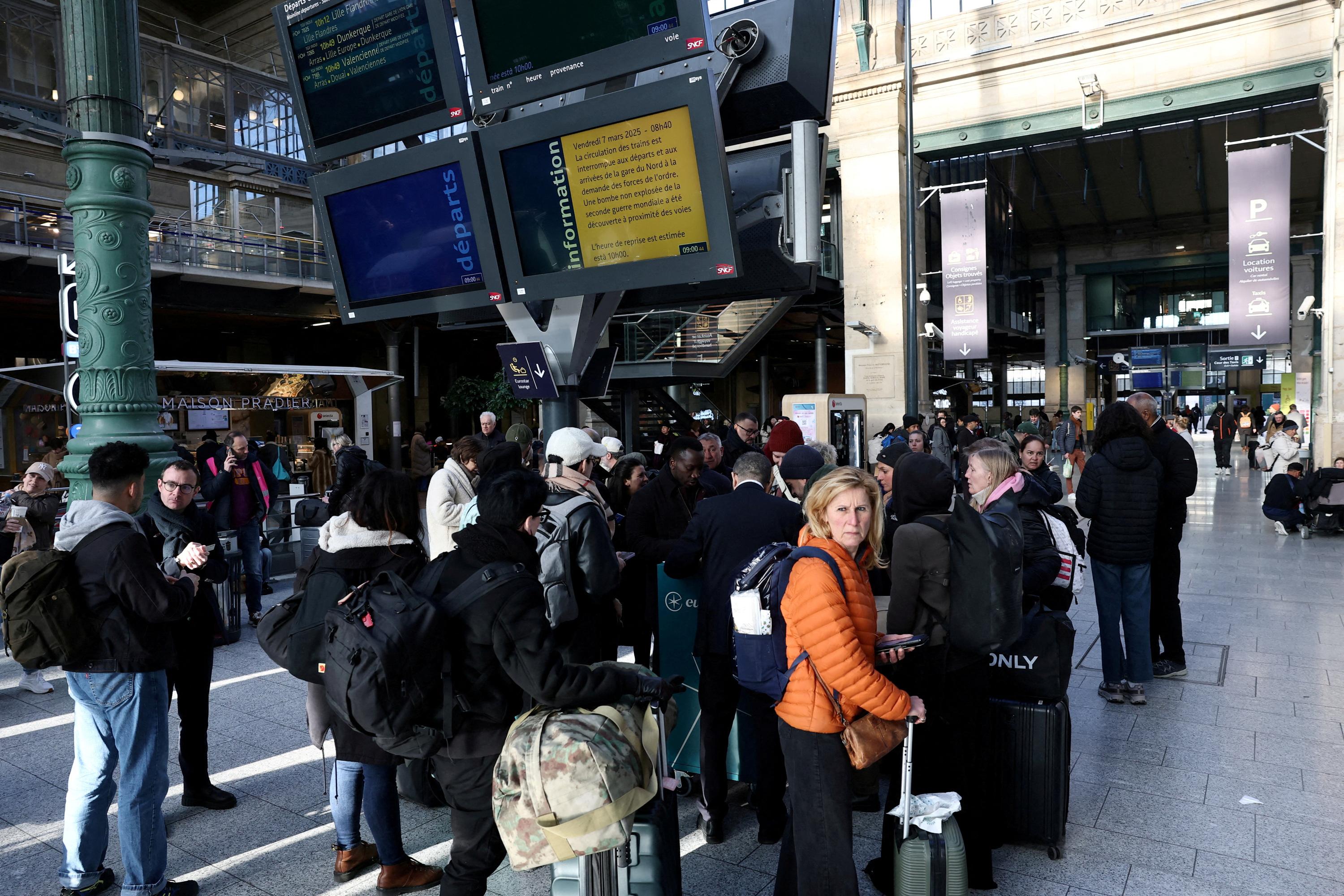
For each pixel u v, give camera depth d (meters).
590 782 2.18
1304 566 9.34
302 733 4.86
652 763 2.38
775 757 3.45
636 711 2.44
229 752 4.58
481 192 4.62
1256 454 20.00
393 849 3.16
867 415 20.78
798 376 42.22
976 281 18.59
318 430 19.44
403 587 2.33
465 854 2.51
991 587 2.75
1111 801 3.84
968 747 3.04
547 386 5.07
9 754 4.56
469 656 2.36
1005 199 28.91
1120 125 18.25
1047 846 3.36
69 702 5.44
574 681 2.29
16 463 15.95
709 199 4.05
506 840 2.21
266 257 20.11
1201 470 22.50
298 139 23.72
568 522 3.37
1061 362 34.44
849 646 2.39
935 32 19.64
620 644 4.54
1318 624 6.85
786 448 5.79
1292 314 30.23
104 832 3.13
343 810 3.26
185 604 2.98
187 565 3.04
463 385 24.69
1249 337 15.78
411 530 2.78
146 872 3.01
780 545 2.81
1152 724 4.76
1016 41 18.83
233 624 7.01
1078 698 5.22
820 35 4.34
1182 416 35.88
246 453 7.44
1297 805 3.76
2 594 2.80
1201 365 33.66
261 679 5.93
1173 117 17.80
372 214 5.08
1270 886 3.12
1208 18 16.77
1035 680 3.33
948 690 2.99
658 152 4.13
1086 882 3.17
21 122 15.91
